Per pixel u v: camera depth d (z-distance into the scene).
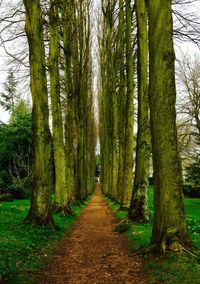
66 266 9.36
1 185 36.59
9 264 8.48
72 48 32.97
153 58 9.62
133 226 15.45
